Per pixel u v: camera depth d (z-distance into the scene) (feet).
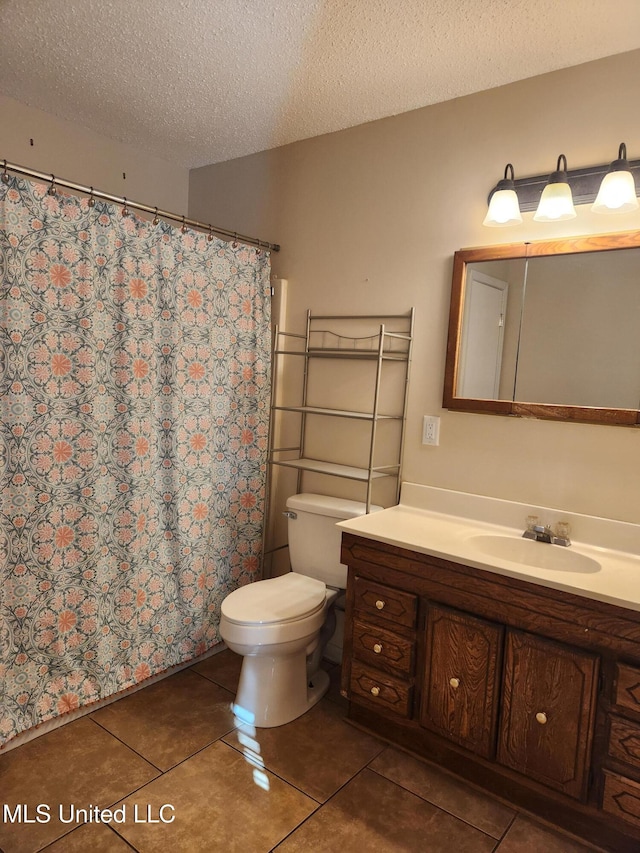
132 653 7.57
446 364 7.36
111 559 7.22
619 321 6.12
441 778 6.28
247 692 7.19
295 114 7.93
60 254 6.34
